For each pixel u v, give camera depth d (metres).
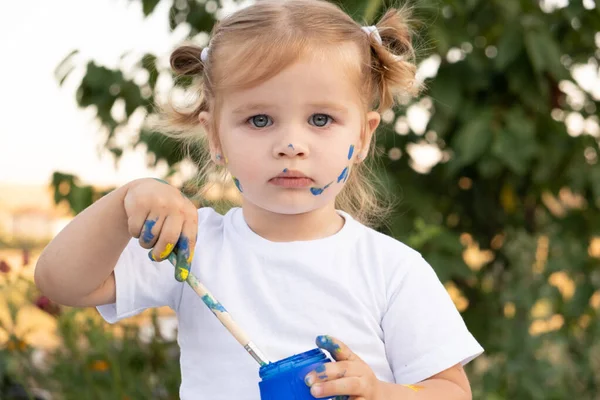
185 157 2.76
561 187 3.03
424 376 1.51
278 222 1.58
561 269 3.09
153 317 2.81
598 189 2.83
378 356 1.53
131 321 2.87
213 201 2.14
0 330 2.91
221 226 1.65
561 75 2.79
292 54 1.47
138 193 1.40
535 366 2.96
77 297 1.52
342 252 1.58
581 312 3.10
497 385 2.93
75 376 2.71
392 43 1.87
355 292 1.54
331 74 1.49
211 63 1.60
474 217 3.12
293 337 1.51
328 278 1.54
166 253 1.39
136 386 2.71
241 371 1.50
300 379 1.25
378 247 1.59
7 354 2.75
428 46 2.67
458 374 1.55
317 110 1.48
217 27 1.62
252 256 1.56
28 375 2.74
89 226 1.46
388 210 2.54
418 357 1.52
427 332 1.53
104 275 1.50
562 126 2.85
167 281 1.57
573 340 3.28
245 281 1.55
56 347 2.90
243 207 1.63
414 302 1.55
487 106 2.84
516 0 2.76
